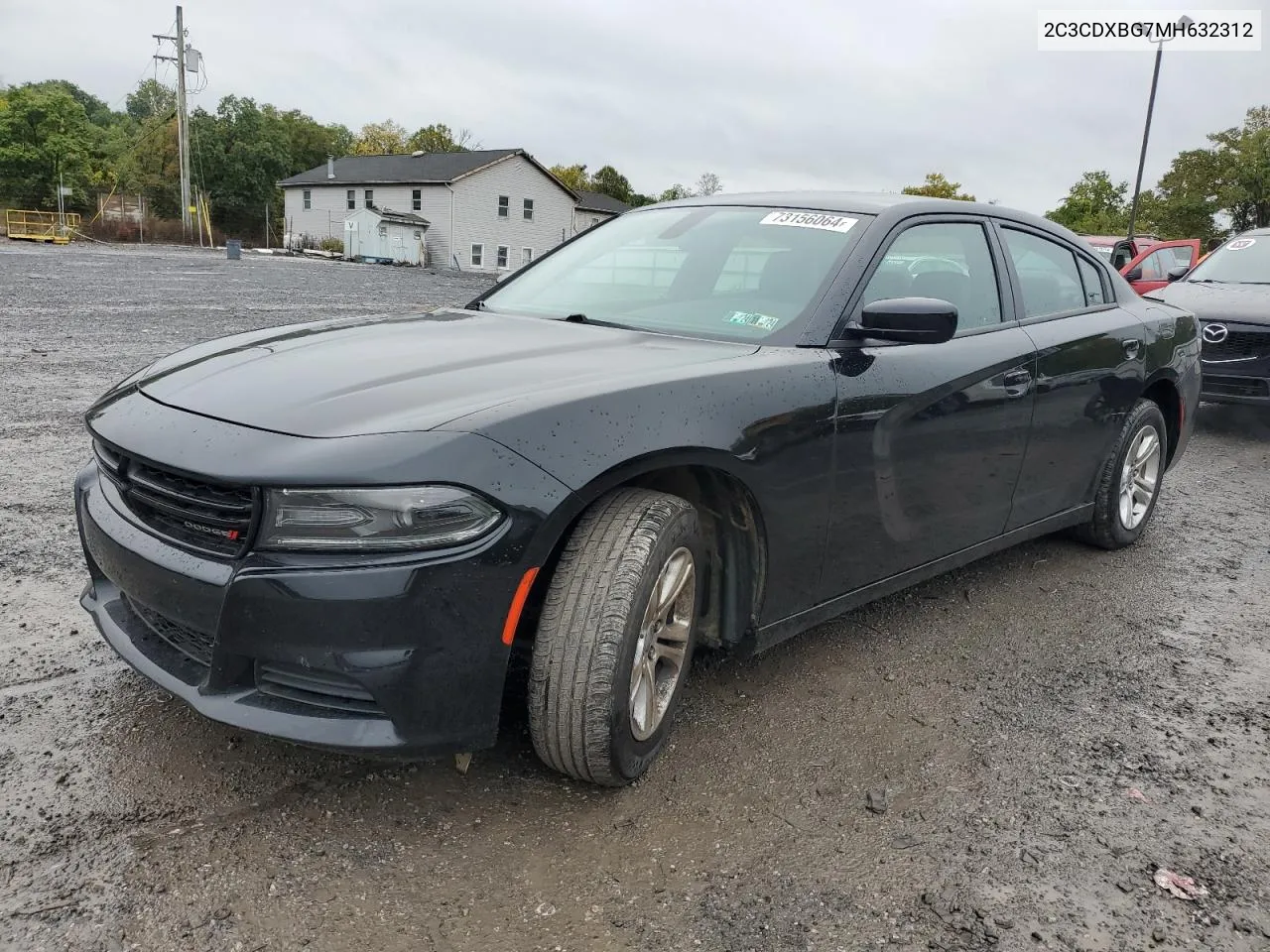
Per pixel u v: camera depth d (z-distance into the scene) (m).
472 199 55.00
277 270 31.55
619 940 2.03
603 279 3.65
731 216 3.71
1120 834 2.50
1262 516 5.80
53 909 2.01
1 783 2.43
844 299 3.10
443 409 2.27
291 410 2.32
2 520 4.40
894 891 2.23
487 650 2.19
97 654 3.16
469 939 2.01
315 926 2.02
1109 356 4.27
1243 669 3.57
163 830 2.29
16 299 15.33
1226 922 2.19
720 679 3.24
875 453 3.07
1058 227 4.39
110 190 69.75
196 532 2.25
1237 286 8.60
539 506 2.20
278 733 2.15
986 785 2.69
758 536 2.79
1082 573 4.53
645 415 2.43
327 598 2.07
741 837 2.40
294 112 95.62
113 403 2.65
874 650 3.56
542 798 2.50
